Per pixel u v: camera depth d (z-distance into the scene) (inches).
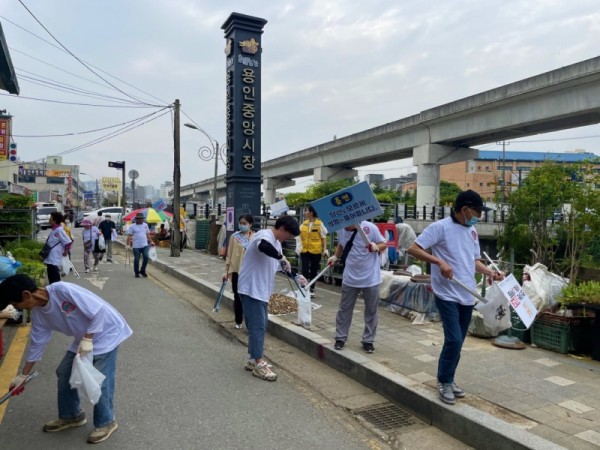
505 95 984.3
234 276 280.5
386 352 222.2
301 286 262.4
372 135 1433.3
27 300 127.6
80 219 1606.8
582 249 345.1
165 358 226.4
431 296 284.0
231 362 224.8
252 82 529.3
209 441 146.3
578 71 836.6
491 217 935.7
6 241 602.9
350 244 219.5
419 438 154.3
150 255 517.3
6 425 152.3
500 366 203.0
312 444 147.8
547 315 227.0
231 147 531.5
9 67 294.2
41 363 213.8
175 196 701.3
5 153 506.9
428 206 1182.3
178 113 723.4
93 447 139.6
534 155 3417.8
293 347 252.7
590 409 160.4
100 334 138.7
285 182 2378.2
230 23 527.5
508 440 136.7
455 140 1205.1
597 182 335.0
